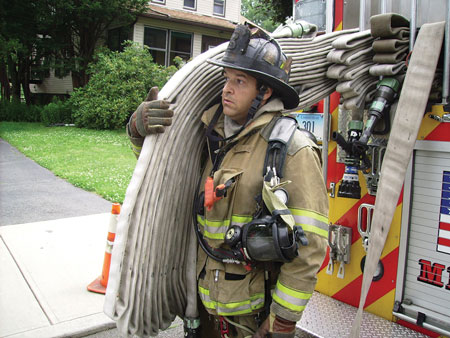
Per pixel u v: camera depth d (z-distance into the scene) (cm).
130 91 1510
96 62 1698
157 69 1536
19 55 1839
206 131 186
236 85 167
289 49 223
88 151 1118
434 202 230
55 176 834
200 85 190
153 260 177
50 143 1233
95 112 1506
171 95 177
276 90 174
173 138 178
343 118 271
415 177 236
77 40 1836
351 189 258
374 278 257
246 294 167
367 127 225
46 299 325
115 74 1484
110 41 1961
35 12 1631
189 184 194
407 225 240
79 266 390
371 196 259
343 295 276
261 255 151
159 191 174
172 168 181
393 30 221
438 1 223
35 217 553
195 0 2009
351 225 272
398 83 229
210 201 161
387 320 252
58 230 496
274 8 1345
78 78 1822
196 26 1953
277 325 160
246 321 176
